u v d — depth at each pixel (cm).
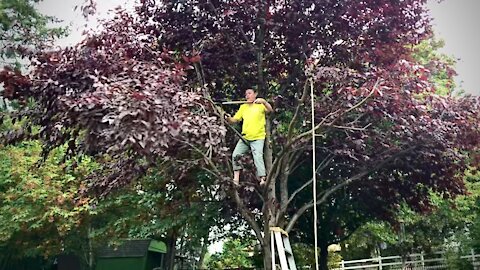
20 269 1945
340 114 667
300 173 970
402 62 701
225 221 1047
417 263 1719
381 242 1788
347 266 1880
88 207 1317
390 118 707
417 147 762
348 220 1123
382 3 779
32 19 1489
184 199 957
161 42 767
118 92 512
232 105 833
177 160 667
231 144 774
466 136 772
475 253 1656
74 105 523
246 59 810
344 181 839
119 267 1927
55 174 1372
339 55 786
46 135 639
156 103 503
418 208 979
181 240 1658
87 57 606
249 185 675
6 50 729
